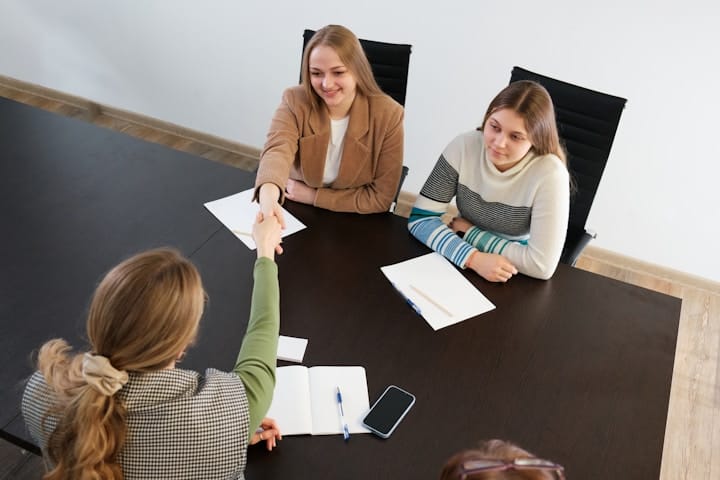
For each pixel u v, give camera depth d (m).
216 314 1.44
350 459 1.17
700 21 2.24
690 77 2.36
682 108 2.44
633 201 2.74
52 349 0.99
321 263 1.63
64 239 1.61
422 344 1.42
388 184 1.86
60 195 1.76
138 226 1.68
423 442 1.21
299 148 1.87
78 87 3.63
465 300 1.55
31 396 0.98
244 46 3.06
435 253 1.70
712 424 2.22
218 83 3.26
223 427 0.98
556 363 1.41
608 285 1.65
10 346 1.32
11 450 1.88
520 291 1.60
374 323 1.46
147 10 3.15
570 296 1.60
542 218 1.64
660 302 1.61
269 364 1.14
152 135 3.54
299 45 2.95
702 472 2.06
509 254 1.66
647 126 2.54
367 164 1.89
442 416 1.26
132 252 1.59
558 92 1.96
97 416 0.89
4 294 1.44
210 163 1.96
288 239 1.70
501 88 2.70
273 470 1.14
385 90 2.20
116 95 3.57
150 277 0.90
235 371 1.11
